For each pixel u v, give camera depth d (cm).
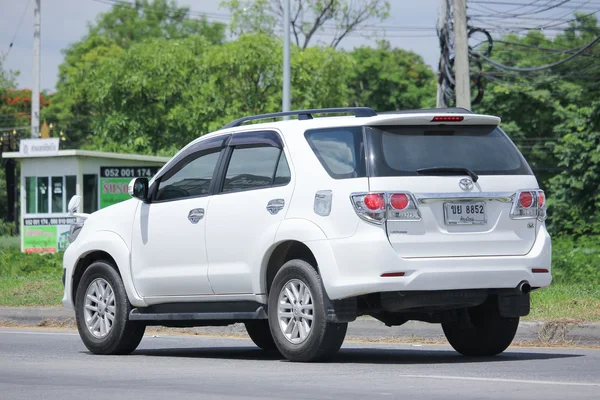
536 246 2372
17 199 14138
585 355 2578
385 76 16525
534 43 14525
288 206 2361
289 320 2367
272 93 12188
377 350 2842
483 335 2534
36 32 10838
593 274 5334
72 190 8319
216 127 12044
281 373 2114
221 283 2494
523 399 1650
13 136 14225
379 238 2206
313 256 2345
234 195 2497
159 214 2666
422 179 2259
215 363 2412
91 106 17888
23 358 2595
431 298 2256
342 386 1858
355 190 2242
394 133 2300
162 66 12950
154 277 2650
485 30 7156
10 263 6862
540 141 14438
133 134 13125
